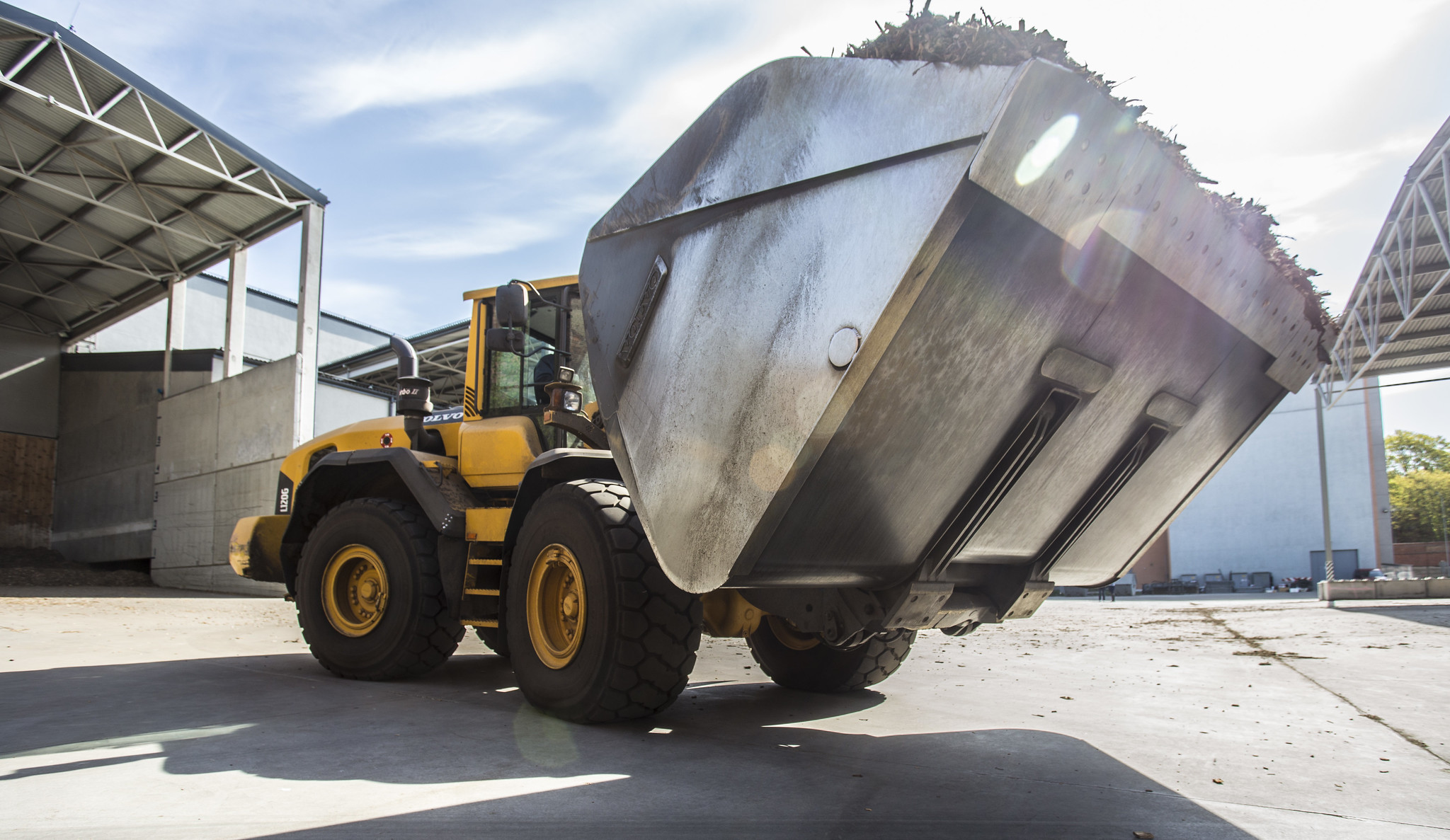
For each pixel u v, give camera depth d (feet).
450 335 52.90
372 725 9.30
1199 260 6.63
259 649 17.76
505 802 6.36
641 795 6.62
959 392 6.51
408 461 12.75
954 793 6.85
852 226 6.09
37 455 65.92
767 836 5.67
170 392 57.77
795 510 6.58
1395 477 159.94
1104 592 81.20
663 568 7.45
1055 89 5.23
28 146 44.65
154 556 56.03
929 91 5.64
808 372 6.24
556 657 9.73
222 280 69.46
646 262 8.16
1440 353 54.90
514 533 10.91
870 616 8.05
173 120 41.86
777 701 11.58
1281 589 82.07
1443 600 44.45
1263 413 8.82
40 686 12.17
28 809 6.13
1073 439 7.73
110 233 53.98
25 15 34.81
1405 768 7.93
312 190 47.96
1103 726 9.94
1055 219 5.54
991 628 27.45
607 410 8.42
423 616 12.35
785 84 6.82
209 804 6.26
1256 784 7.29
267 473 47.32
